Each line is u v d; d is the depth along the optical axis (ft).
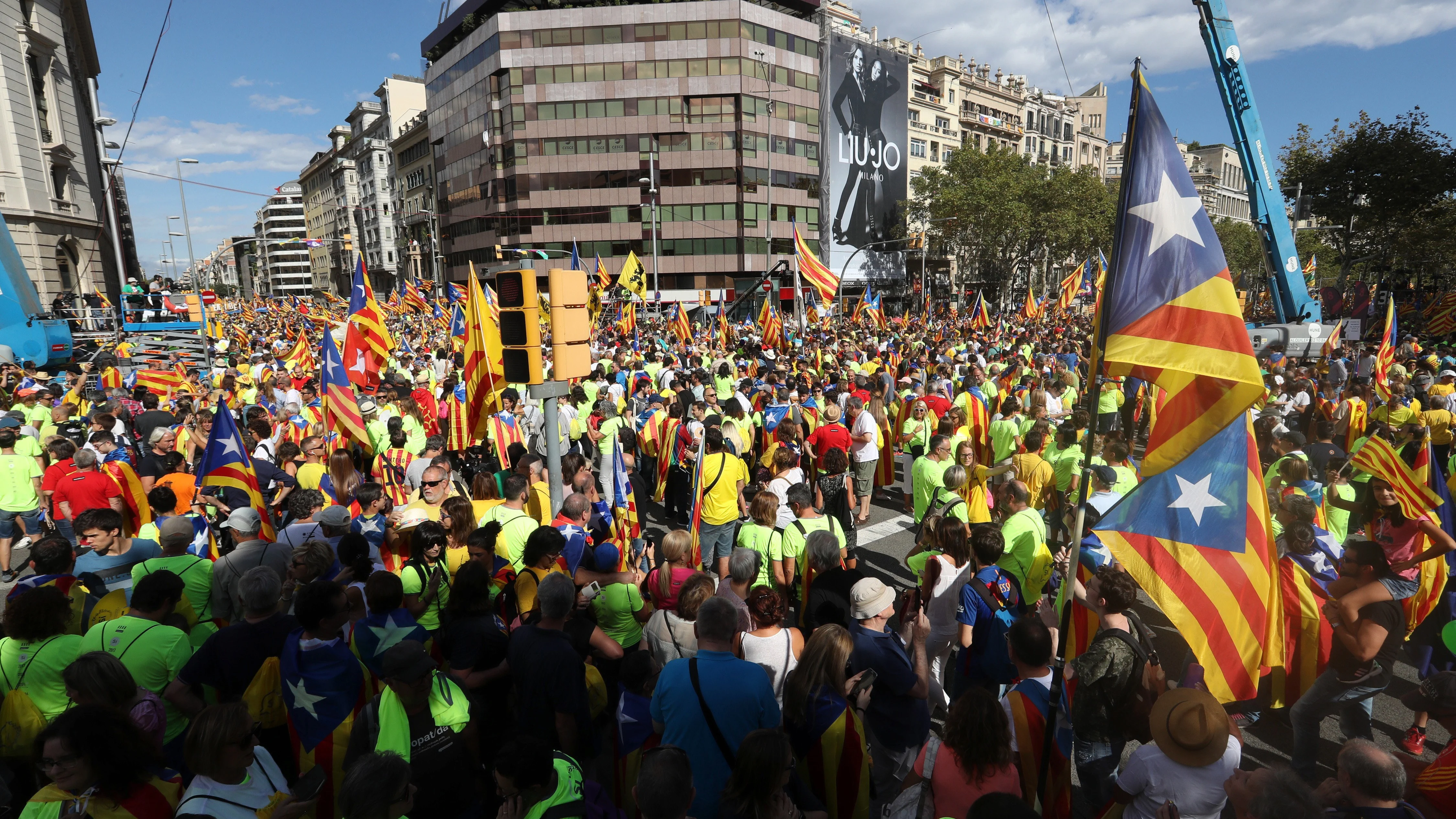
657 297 130.41
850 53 200.23
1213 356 10.55
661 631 13.80
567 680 12.28
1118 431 21.29
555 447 19.02
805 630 15.96
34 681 11.87
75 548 19.66
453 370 43.93
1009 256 183.62
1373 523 19.43
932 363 55.67
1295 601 14.62
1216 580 10.86
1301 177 140.67
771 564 18.38
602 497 28.17
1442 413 30.66
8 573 27.40
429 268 265.54
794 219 197.26
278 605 12.94
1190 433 10.80
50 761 8.54
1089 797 12.34
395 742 10.41
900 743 12.66
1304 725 14.33
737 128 186.91
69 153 118.52
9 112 105.29
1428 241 141.08
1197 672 13.26
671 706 10.85
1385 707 17.38
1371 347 50.67
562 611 12.61
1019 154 233.35
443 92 222.28
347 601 12.37
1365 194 134.31
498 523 16.51
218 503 20.89
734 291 191.62
